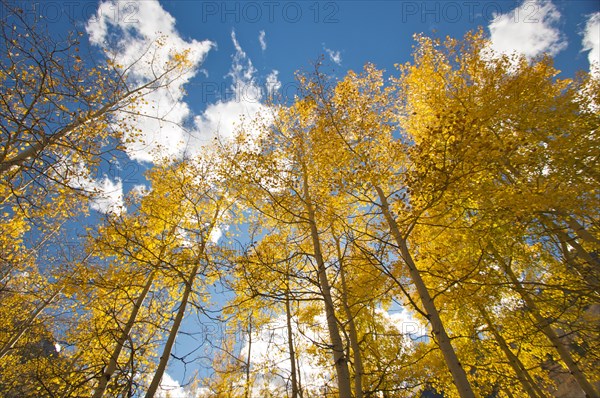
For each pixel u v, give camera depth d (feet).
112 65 19.02
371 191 20.38
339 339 12.71
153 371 20.65
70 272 21.63
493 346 25.07
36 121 13.02
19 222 22.00
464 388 11.59
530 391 21.81
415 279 15.19
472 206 17.53
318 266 15.79
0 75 13.61
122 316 22.22
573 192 16.46
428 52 27.09
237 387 25.00
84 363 20.47
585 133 20.43
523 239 18.31
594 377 23.54
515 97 21.44
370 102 22.66
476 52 25.63
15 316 26.25
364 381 21.42
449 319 24.89
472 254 20.31
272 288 14.21
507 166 18.03
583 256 19.61
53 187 16.58
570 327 16.67
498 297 20.40
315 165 21.22
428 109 25.22
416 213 16.38
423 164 15.67
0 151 14.73
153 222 22.38
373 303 20.10
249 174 18.13
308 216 19.20
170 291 21.65
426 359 26.08
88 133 17.11
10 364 20.80
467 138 15.25
